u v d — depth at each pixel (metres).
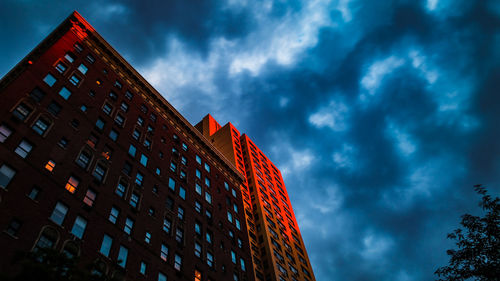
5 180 29.97
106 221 36.41
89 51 52.81
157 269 38.72
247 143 108.38
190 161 61.28
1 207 28.09
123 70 58.31
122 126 49.28
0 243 26.17
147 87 60.97
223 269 49.91
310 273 79.44
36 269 18.38
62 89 42.94
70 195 34.44
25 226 28.61
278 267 70.56
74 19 53.62
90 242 33.12
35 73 40.78
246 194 83.38
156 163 51.38
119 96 53.25
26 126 35.16
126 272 34.72
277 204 93.00
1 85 42.53
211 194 60.41
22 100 36.75
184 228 47.66
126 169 44.66
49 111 38.97
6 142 32.22
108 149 43.78
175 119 64.81
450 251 24.75
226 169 71.88
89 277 21.14
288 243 82.00
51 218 31.19
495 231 23.94
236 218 62.69
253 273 55.56
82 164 38.53
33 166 32.88
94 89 48.50
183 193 53.19
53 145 36.34
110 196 39.06
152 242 40.72
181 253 44.09
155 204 45.38
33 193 31.31
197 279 43.84
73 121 41.16
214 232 53.56
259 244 74.50
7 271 25.27
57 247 29.86
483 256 23.59
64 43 48.84
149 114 58.53
